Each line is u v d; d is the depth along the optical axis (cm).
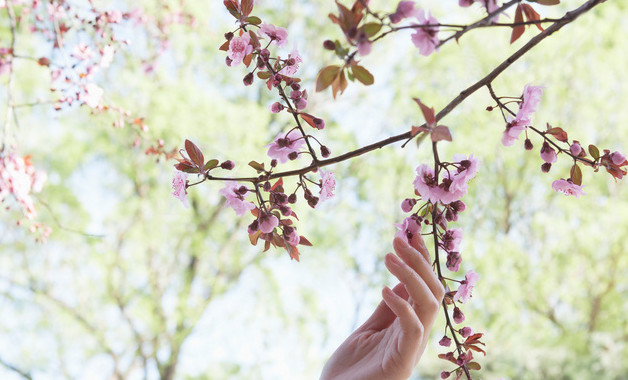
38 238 324
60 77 310
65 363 984
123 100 786
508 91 968
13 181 283
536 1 122
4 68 294
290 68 147
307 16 989
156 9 611
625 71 990
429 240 847
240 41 145
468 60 960
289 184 798
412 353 105
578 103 1005
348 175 1039
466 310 964
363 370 111
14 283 925
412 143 1009
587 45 977
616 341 1016
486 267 948
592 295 1012
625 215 934
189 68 896
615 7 953
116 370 989
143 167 908
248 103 884
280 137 139
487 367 945
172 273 988
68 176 915
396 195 1048
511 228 1052
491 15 112
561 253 992
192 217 948
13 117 293
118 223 946
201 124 795
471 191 1016
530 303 1000
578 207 979
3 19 687
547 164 142
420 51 111
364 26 108
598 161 141
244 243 996
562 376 934
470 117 975
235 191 139
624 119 1004
